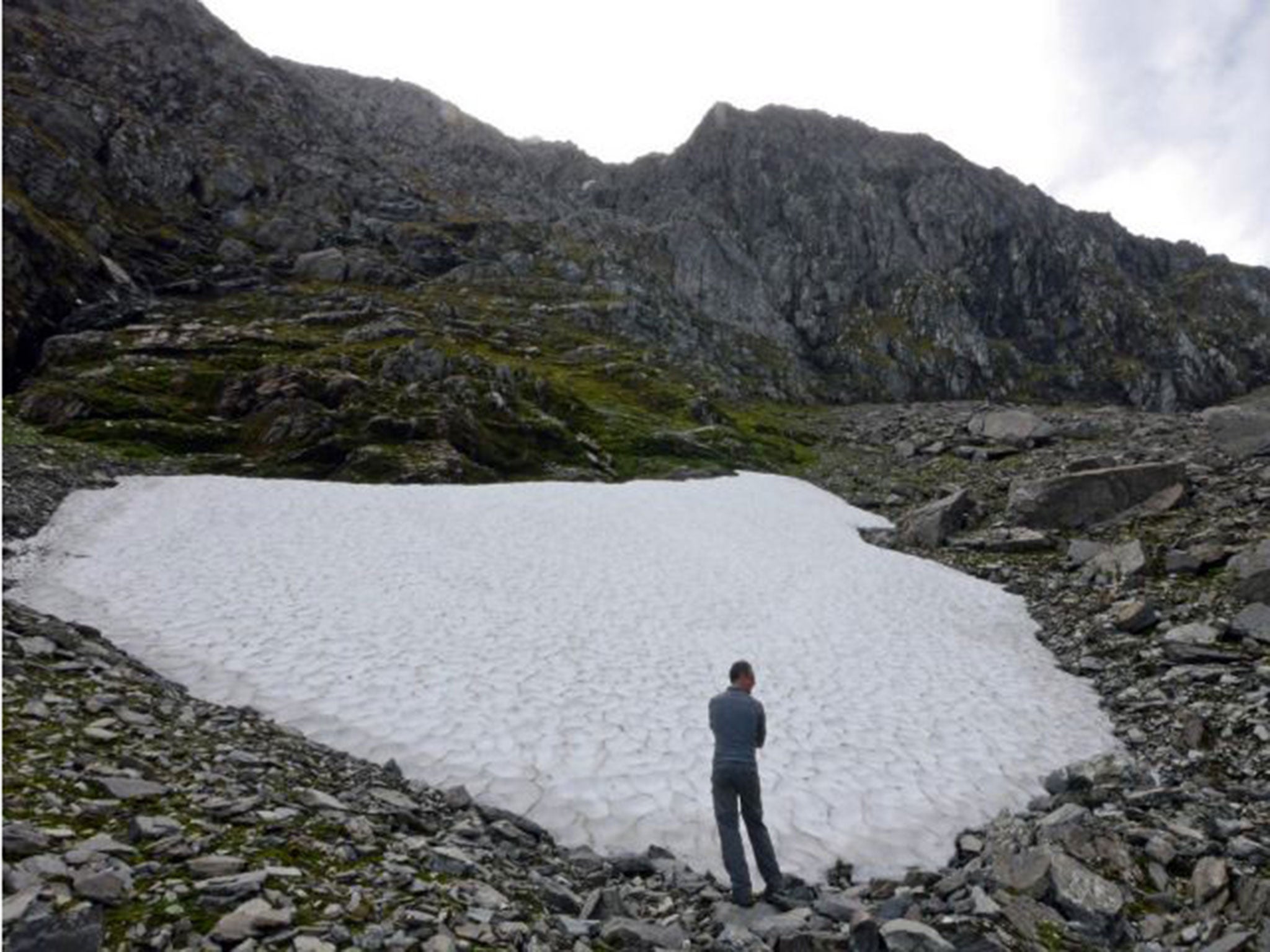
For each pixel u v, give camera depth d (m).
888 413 110.44
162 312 76.88
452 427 50.50
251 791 10.04
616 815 12.47
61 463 35.22
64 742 10.27
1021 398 152.38
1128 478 37.41
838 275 170.88
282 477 42.09
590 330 117.00
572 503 39.41
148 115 123.25
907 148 197.75
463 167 193.62
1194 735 16.64
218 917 6.79
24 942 5.69
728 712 11.06
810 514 45.47
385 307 92.69
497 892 8.76
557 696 16.83
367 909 7.39
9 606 17.64
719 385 109.75
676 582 27.78
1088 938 9.61
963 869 11.44
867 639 23.45
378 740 14.21
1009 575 32.38
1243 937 9.12
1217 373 164.12
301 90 159.50
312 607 21.19
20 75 109.50
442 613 21.77
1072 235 188.38
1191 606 24.45
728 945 8.71
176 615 19.72
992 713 18.38
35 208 76.81
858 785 14.20
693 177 196.62
